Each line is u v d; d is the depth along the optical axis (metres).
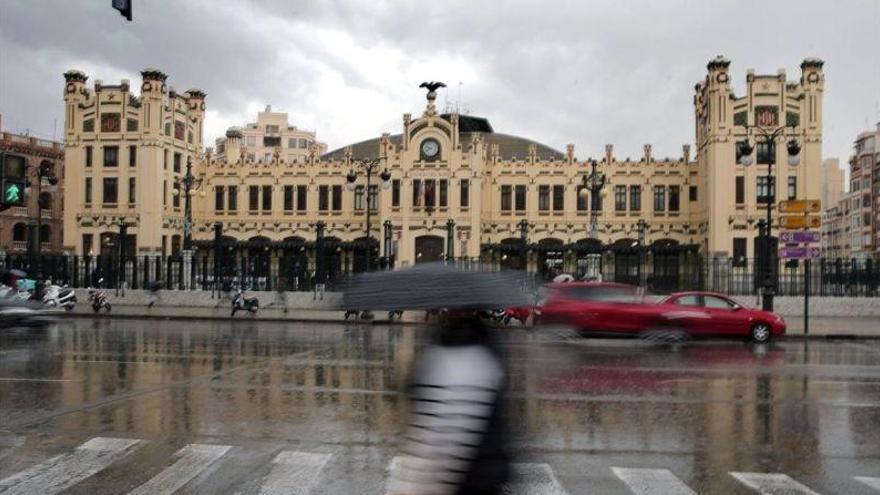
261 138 145.00
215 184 72.88
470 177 66.81
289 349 22.31
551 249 66.12
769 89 60.94
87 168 68.44
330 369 17.88
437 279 4.48
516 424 11.80
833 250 131.62
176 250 70.38
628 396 14.32
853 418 12.49
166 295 42.34
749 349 23.36
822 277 38.59
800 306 37.62
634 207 68.44
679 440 10.92
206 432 11.26
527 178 69.31
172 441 10.70
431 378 4.28
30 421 11.91
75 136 68.62
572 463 9.64
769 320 25.11
